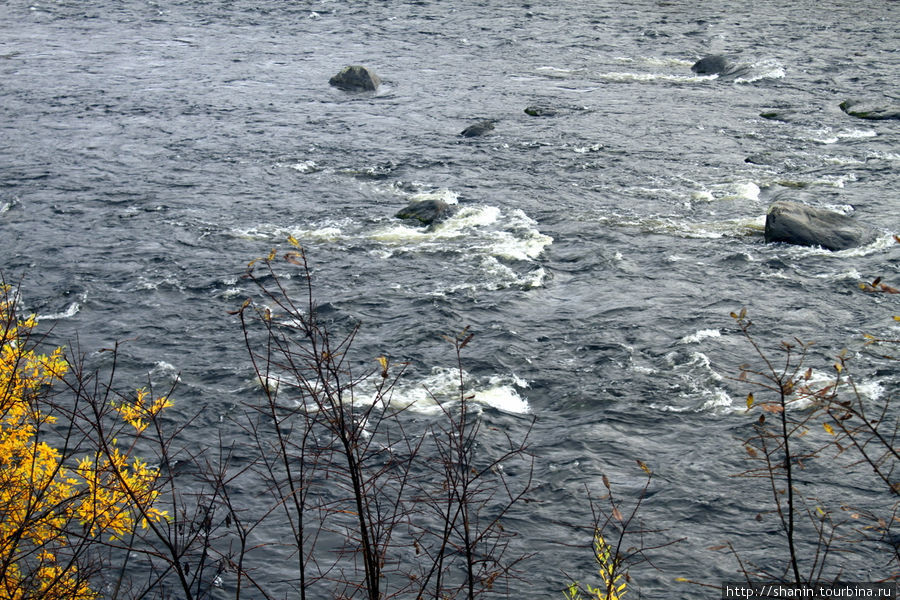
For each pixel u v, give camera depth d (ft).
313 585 43.37
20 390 27.66
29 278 79.56
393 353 66.69
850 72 149.79
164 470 52.01
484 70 156.04
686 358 65.36
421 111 132.77
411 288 78.07
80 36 179.11
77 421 55.72
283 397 60.39
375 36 181.16
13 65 155.53
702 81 147.74
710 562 45.27
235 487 50.80
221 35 181.27
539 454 54.80
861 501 49.08
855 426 55.77
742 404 59.36
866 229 87.71
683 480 51.85
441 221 93.15
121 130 122.31
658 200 98.32
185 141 118.21
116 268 81.87
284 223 92.99
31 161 109.81
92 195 99.66
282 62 160.97
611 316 72.59
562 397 61.16
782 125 123.75
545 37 180.04
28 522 25.38
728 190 100.73
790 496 21.48
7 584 24.18
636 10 204.74
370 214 95.25
